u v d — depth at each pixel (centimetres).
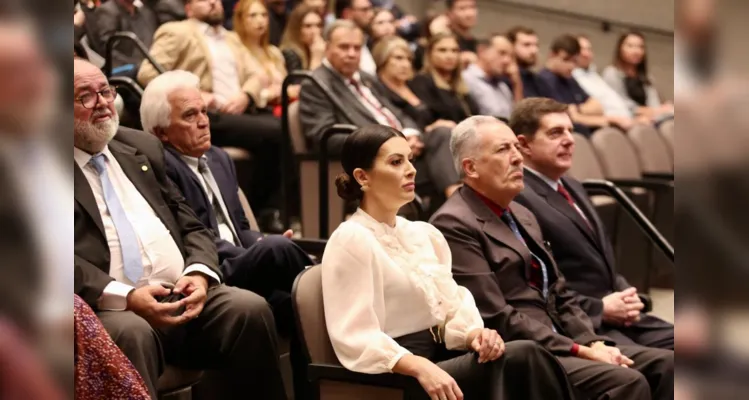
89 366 209
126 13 561
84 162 272
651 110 787
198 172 331
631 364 290
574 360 282
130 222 273
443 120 574
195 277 273
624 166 601
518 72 707
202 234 294
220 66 532
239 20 568
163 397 270
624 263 557
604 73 804
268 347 271
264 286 302
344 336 242
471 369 246
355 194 267
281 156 483
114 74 503
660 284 593
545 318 299
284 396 275
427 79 602
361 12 729
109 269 263
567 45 723
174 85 322
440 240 277
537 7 970
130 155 288
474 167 306
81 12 524
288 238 323
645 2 938
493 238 299
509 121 364
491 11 976
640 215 373
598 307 330
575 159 559
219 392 275
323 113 493
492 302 284
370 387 246
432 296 258
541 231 346
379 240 259
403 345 256
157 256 274
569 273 348
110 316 239
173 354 271
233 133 509
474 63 716
